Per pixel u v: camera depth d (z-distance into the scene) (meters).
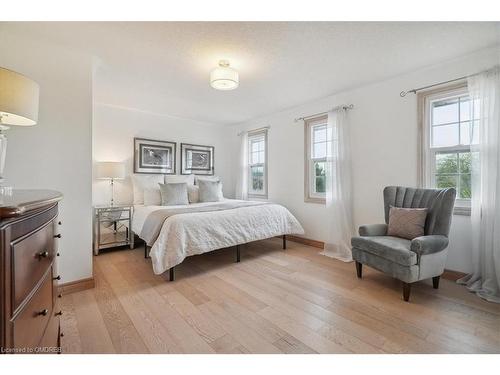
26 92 1.19
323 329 1.64
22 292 0.75
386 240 2.29
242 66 2.54
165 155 4.44
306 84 3.06
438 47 2.20
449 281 2.43
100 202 3.75
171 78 2.83
